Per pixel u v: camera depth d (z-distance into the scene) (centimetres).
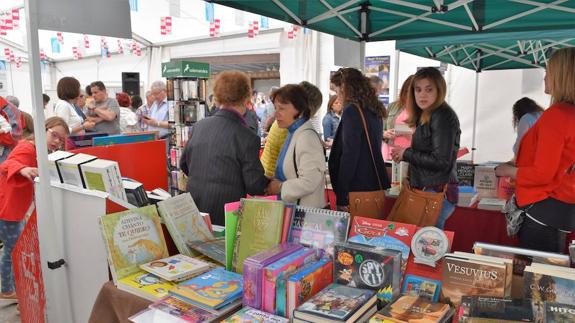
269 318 117
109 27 181
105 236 147
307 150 204
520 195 171
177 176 507
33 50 167
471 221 296
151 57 955
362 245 131
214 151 207
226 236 152
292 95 207
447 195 233
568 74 156
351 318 109
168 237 172
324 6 289
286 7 282
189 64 490
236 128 208
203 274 145
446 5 258
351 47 347
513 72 527
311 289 124
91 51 1100
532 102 370
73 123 448
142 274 149
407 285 126
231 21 791
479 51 499
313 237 146
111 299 144
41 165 173
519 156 176
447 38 334
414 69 592
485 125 554
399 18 321
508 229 184
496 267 113
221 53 830
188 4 839
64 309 184
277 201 151
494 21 294
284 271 124
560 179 161
